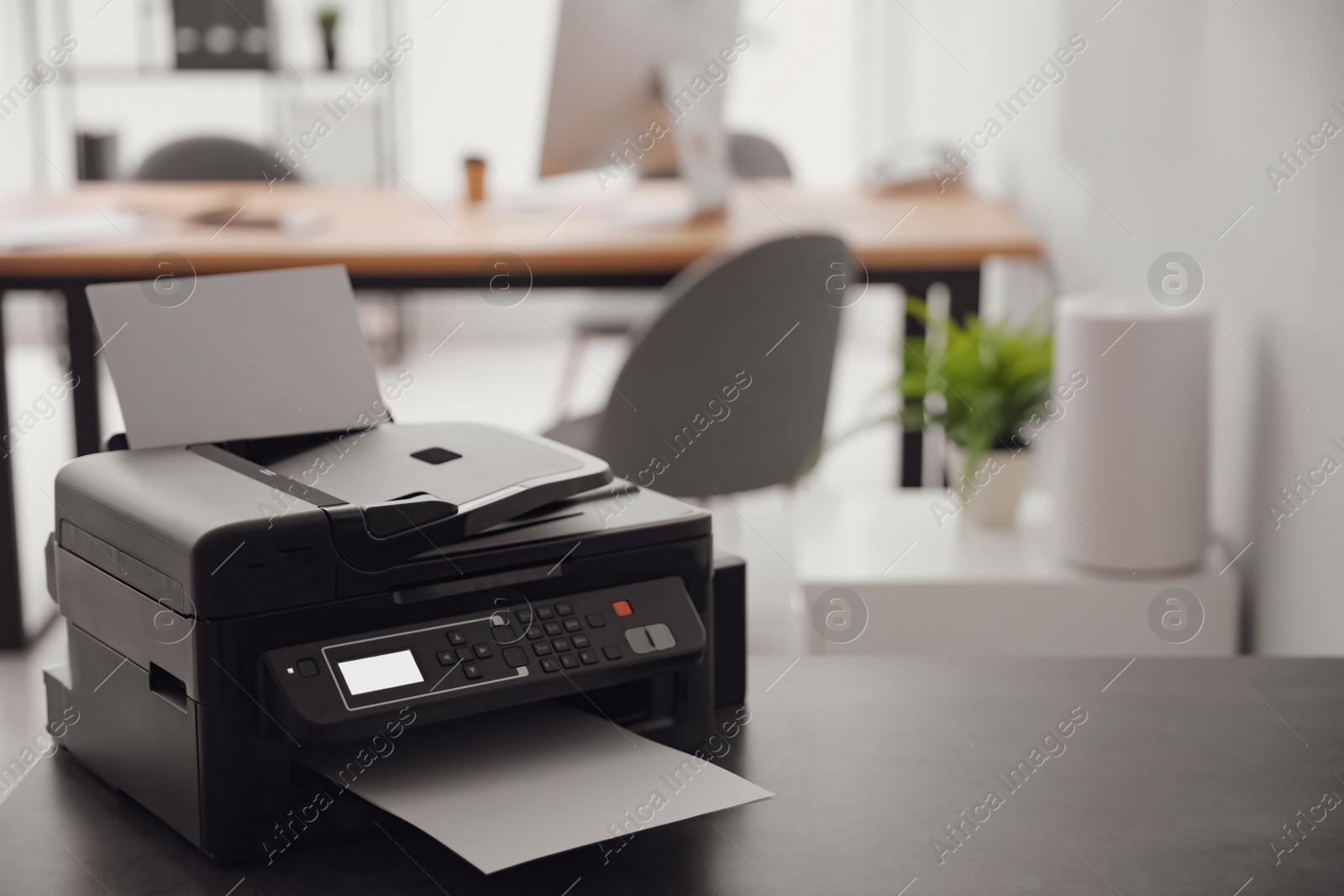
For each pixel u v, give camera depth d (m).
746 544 3.18
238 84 5.18
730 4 2.79
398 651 0.74
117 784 0.81
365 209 2.98
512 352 5.41
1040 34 3.04
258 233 2.67
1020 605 1.97
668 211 2.95
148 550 0.74
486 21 5.27
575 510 0.87
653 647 0.81
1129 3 2.41
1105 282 2.57
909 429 2.83
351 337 0.93
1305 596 1.75
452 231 2.70
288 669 0.71
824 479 3.85
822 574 2.00
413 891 0.71
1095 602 1.96
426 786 0.77
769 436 2.31
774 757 0.86
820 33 5.46
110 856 0.74
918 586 1.98
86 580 0.82
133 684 0.78
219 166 3.51
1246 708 0.94
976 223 2.81
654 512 0.87
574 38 2.58
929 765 0.85
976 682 0.99
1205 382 1.93
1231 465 2.04
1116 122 2.50
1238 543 2.02
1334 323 1.65
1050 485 2.36
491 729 0.85
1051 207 2.99
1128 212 2.43
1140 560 1.96
